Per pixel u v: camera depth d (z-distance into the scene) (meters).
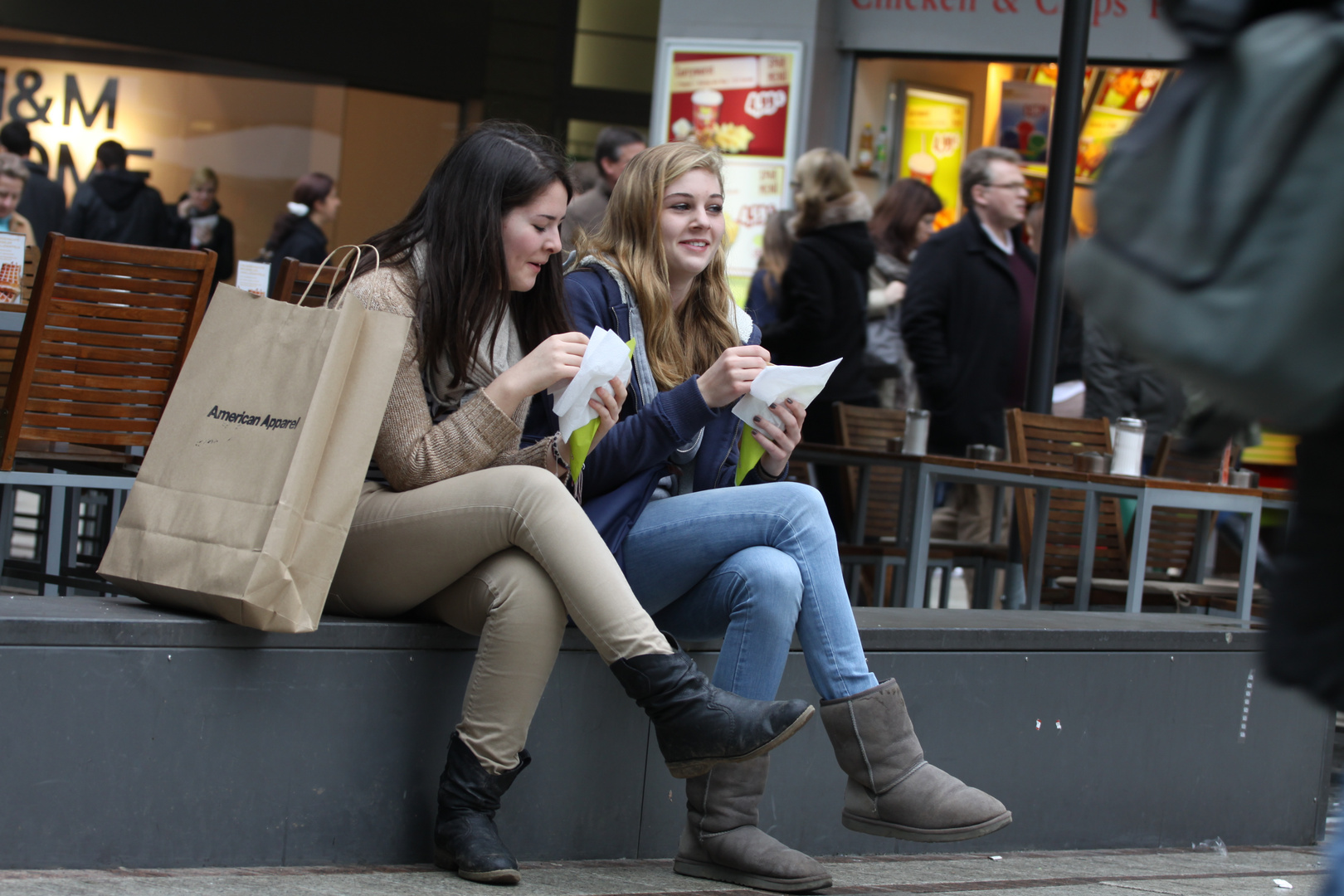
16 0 26.39
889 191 16.77
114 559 6.02
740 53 20.23
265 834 5.98
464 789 6.04
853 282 14.85
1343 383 2.85
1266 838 9.09
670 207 7.03
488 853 5.98
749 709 5.89
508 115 27.70
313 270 9.66
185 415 6.06
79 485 8.55
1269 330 2.82
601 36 27.30
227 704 5.88
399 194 28.06
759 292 15.65
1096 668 8.27
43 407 8.41
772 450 6.82
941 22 19.95
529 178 6.23
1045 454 12.27
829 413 14.97
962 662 7.77
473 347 6.25
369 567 6.15
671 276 7.22
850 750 6.33
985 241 14.78
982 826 6.21
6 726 5.46
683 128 20.59
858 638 6.43
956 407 14.77
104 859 5.66
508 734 6.03
